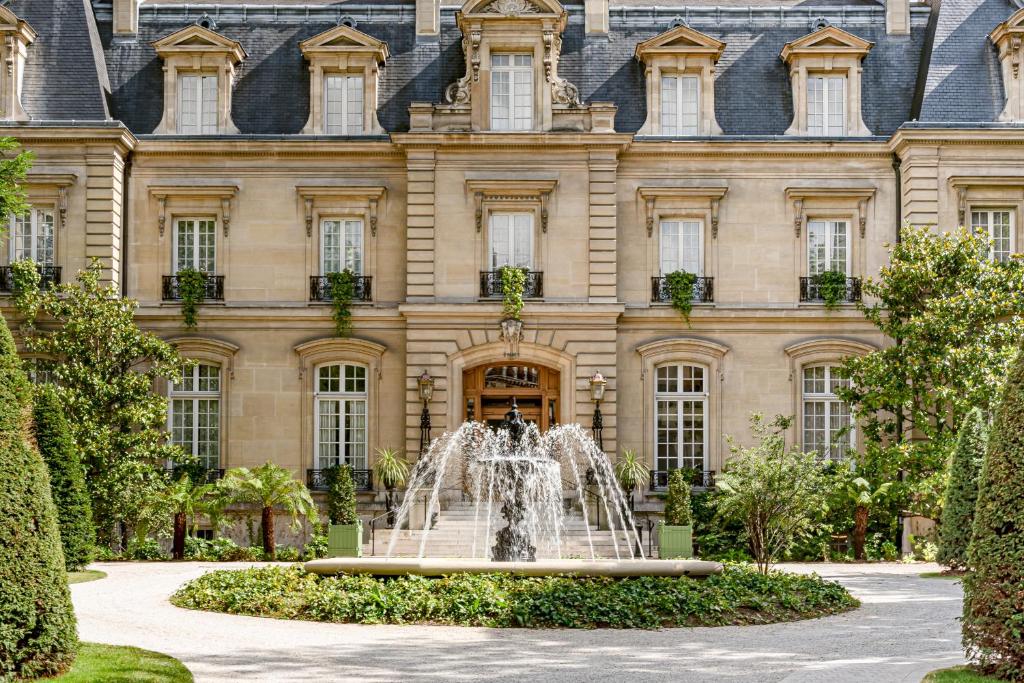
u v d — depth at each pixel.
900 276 31.31
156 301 34.94
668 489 31.41
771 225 35.34
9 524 12.23
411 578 19.58
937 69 35.19
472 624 17.77
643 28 36.91
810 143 35.06
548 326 34.53
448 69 36.41
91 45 35.22
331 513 31.81
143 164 35.28
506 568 20.03
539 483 30.23
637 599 18.47
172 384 34.91
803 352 34.94
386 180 35.47
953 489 25.25
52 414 26.41
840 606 20.02
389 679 13.42
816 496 24.48
